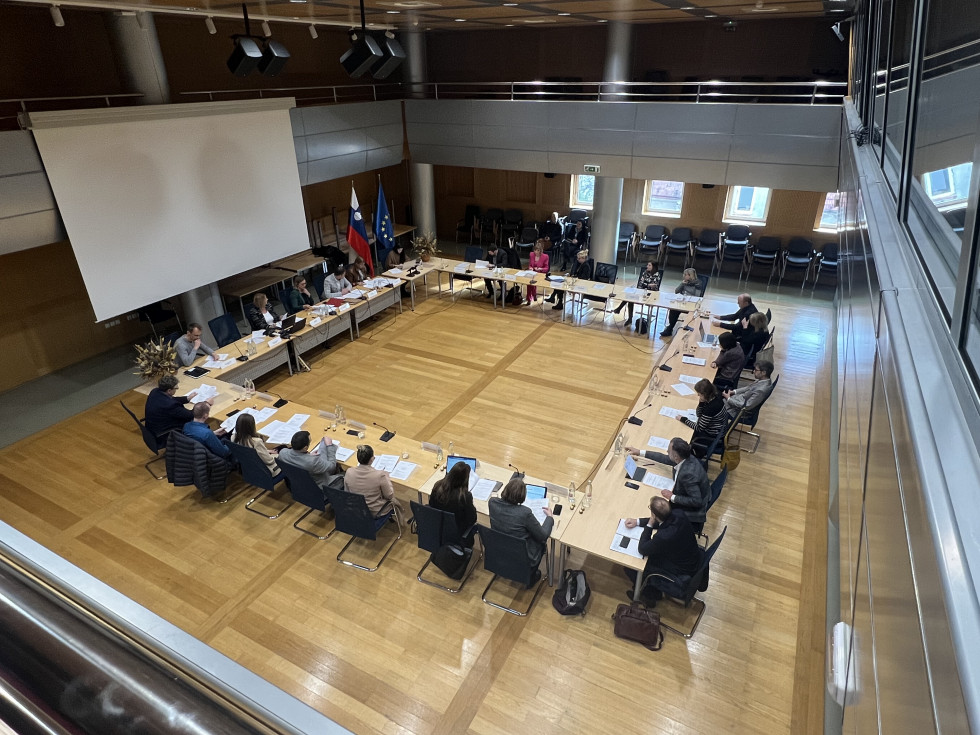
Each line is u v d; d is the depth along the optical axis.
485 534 5.10
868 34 5.27
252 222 10.16
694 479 5.25
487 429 8.06
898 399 1.21
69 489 7.03
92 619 0.56
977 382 1.10
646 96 12.23
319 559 6.00
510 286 12.67
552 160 12.34
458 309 12.09
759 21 12.02
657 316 10.97
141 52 8.36
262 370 8.97
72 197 7.73
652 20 11.34
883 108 4.14
